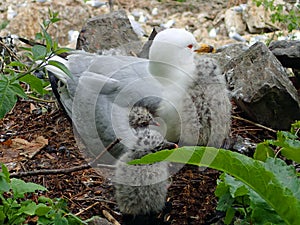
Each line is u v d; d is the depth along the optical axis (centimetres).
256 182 212
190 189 317
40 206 240
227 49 445
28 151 357
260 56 385
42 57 263
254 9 695
